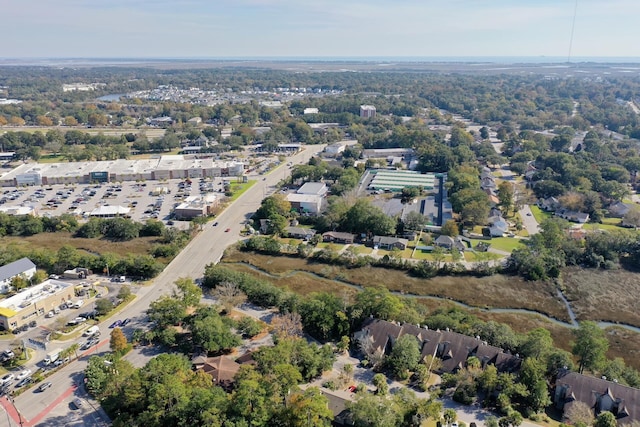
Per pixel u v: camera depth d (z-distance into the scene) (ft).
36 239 628.69
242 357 364.58
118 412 308.19
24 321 416.46
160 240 626.23
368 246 605.73
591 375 344.90
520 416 292.20
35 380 342.85
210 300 465.47
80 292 475.72
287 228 652.48
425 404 296.92
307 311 415.44
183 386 297.12
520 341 366.63
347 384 338.13
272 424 271.08
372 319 398.62
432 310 460.55
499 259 560.20
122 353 370.53
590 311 461.78
